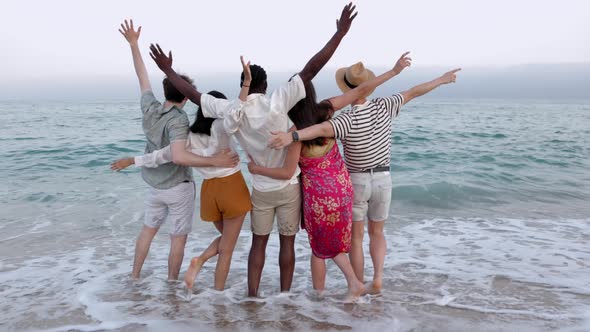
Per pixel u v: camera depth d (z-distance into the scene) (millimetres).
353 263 3525
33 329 2986
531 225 5742
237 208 3252
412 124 20531
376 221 3566
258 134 3035
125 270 4215
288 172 3070
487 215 6332
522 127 19297
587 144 13266
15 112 34344
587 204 6938
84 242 5156
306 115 3049
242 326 2988
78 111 35938
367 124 3238
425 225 5812
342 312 3203
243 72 3000
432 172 9312
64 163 10078
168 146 3389
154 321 3068
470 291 3600
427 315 3141
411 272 4066
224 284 3551
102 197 7258
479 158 10891
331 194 3129
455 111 36156
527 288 3658
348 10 2795
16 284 3875
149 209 3783
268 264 4355
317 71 2939
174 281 3854
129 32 3594
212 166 3252
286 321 3061
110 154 11172
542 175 9102
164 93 3488
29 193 7453
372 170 3342
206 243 5129
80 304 3404
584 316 3113
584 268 4145
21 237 5324
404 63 3193
